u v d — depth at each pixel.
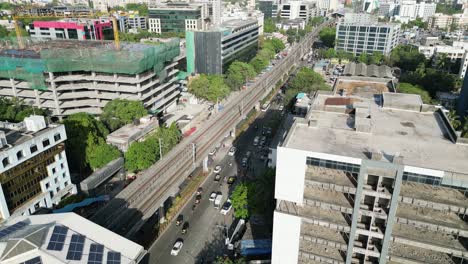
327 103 85.75
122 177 122.12
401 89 181.62
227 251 91.25
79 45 179.50
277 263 68.38
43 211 97.38
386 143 64.44
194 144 132.88
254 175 125.56
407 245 63.75
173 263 87.56
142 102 157.25
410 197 56.03
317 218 61.78
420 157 59.34
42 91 156.38
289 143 64.38
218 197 110.94
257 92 198.00
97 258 57.69
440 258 60.66
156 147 125.62
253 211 95.94
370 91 109.12
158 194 99.69
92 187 108.69
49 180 100.50
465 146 63.41
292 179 60.22
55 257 55.72
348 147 62.88
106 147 120.19
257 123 173.50
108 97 158.38
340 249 64.00
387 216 57.84
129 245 61.84
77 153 118.81
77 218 66.06
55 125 102.88
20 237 56.28
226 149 145.88
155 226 98.75
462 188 53.88
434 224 56.28
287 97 180.75
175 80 190.25
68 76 153.00
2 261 53.97
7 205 87.94
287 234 64.44
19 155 89.62
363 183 57.06
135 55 152.25
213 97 191.38
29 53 159.25
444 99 188.25
